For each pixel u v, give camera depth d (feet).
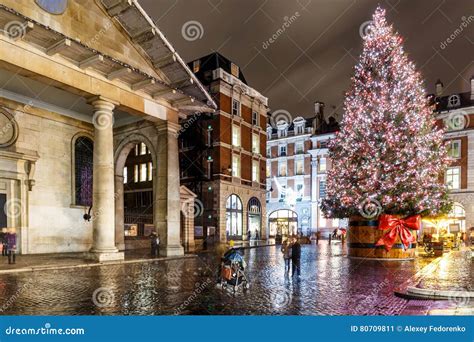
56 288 34.96
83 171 80.69
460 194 135.03
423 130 65.98
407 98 65.67
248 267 53.88
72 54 51.93
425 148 64.44
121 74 57.41
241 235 136.98
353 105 69.00
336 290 35.09
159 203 71.15
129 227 88.53
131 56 62.85
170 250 68.64
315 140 182.70
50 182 73.46
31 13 47.91
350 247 70.13
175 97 68.59
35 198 70.49
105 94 58.08
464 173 135.33
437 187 67.15
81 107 75.31
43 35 46.78
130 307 27.89
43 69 49.39
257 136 151.02
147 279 41.01
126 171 142.61
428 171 65.57
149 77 60.13
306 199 184.14
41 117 72.90
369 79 67.10
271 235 193.98
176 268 51.42
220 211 127.13
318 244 126.41
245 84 146.51
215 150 130.11
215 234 123.85
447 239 94.99
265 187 152.87
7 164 65.92
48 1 49.85
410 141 63.87
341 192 68.80
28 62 47.60
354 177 66.85
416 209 65.46
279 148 196.65
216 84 131.85
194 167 136.15
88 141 82.38
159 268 51.34
